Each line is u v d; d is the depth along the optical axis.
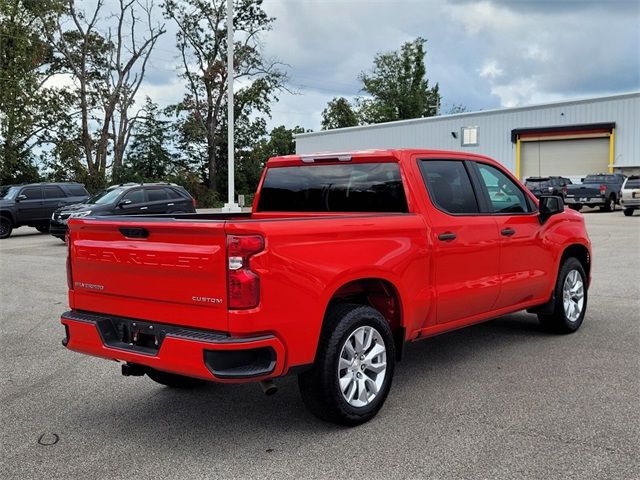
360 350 4.39
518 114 40.19
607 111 36.69
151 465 3.82
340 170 5.59
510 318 7.84
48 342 7.07
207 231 3.76
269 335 3.83
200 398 5.09
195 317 3.87
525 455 3.81
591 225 22.30
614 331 7.00
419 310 4.96
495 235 5.72
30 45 40.12
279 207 6.06
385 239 4.63
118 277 4.27
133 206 18.28
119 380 5.63
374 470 3.67
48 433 4.38
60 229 17.92
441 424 4.35
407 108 77.75
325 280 4.11
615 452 3.83
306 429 4.35
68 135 46.09
